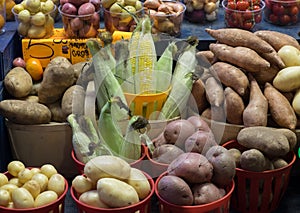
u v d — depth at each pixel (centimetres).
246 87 178
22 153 184
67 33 201
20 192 140
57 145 182
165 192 144
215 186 149
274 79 183
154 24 204
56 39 199
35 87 193
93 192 142
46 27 199
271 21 224
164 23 203
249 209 167
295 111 178
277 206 172
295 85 180
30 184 144
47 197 142
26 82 187
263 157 159
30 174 150
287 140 164
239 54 180
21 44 212
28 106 175
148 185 146
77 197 147
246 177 161
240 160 162
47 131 178
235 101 173
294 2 218
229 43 187
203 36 210
